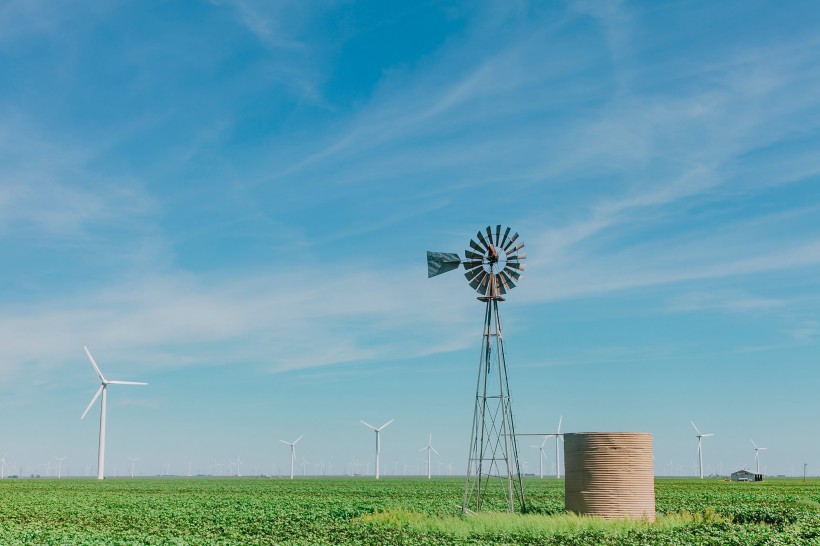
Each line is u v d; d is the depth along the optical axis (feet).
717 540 122.83
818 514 163.94
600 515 150.92
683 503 224.94
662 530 136.26
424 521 156.76
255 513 192.24
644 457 153.89
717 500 242.37
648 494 153.28
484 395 169.99
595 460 153.07
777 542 120.37
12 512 195.72
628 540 123.85
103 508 211.61
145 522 169.99
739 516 166.61
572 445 157.07
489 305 171.83
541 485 429.79
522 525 140.77
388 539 130.52
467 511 169.78
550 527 136.87
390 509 197.67
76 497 270.87
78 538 132.87
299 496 286.87
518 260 171.73
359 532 143.13
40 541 128.98
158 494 301.63
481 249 174.19
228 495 294.66
